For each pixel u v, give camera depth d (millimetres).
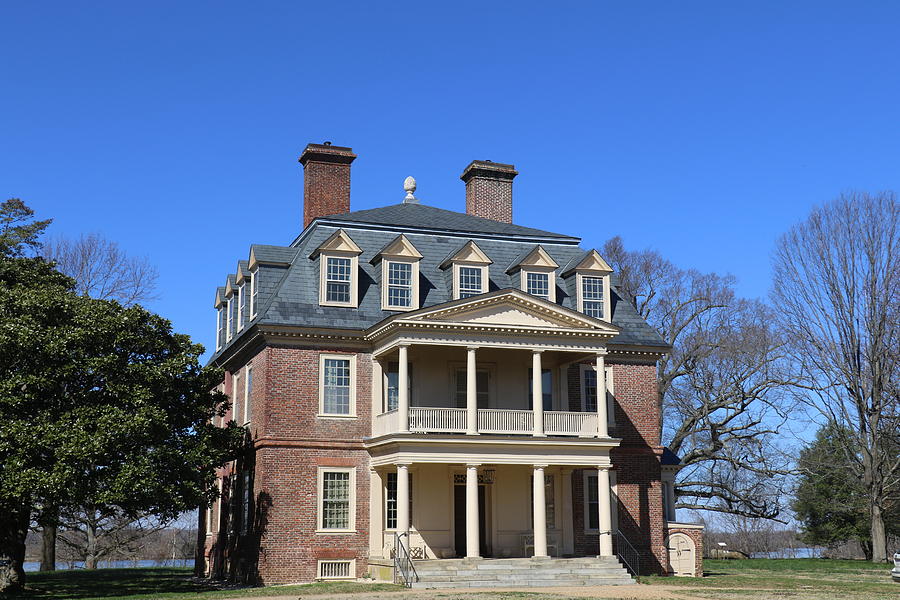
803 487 64688
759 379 59156
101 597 30844
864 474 51812
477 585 32656
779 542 98250
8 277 36500
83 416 30297
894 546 65250
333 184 44219
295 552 35375
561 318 37000
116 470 30719
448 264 39062
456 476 38000
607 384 40719
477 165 46750
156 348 33938
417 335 35406
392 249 38562
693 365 61938
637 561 36688
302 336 36719
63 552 73312
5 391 29828
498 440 35281
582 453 36625
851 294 52438
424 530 36969
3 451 29422
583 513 39281
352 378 37344
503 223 45312
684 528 39594
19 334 30172
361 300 38094
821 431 59938
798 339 54500
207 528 45000
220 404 43375
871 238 52062
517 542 38125
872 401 51281
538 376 36719
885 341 51500
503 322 36312
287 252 40375
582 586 33094
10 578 33500
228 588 34594
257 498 35844
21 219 51812
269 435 35812
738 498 61062
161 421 31297
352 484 36625
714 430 60312
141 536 66750
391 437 34469
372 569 35750
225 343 45781
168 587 36062
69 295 33344
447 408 36094
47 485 28609
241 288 41719
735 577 37812
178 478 32406
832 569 43938
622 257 66750
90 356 31812
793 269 54438
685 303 63844
